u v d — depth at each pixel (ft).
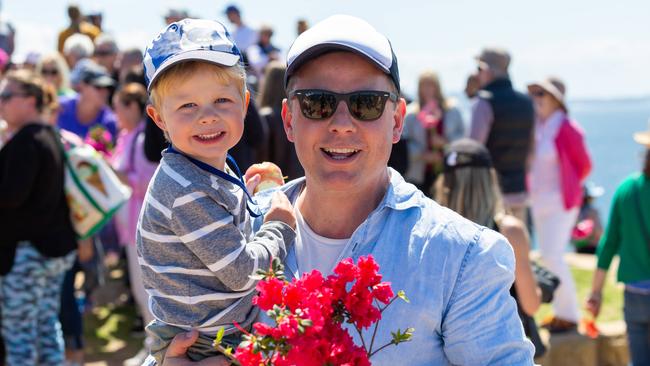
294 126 6.22
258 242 6.26
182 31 6.55
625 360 19.54
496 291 5.88
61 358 16.22
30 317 15.48
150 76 6.64
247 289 6.31
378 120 6.02
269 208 6.85
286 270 6.38
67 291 17.90
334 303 5.05
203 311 6.32
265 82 18.67
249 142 16.63
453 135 22.26
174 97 6.52
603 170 77.92
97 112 21.90
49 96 15.88
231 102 6.66
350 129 5.94
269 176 7.82
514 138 19.95
